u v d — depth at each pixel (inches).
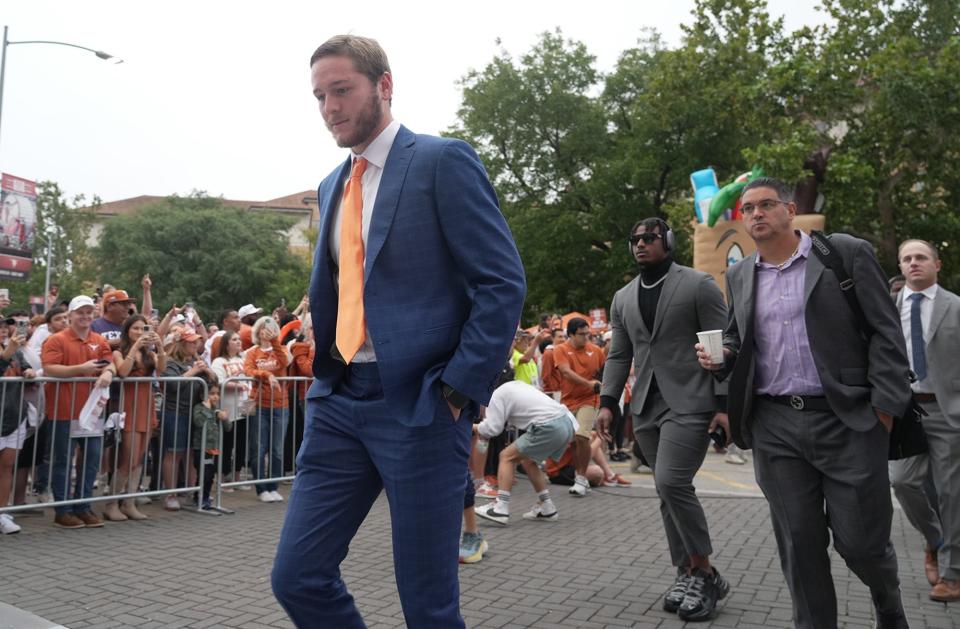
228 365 301.7
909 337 178.1
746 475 385.4
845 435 112.9
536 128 1131.9
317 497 85.7
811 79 720.3
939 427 170.7
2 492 227.5
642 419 165.9
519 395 253.0
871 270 113.4
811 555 116.7
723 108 830.5
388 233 84.6
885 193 789.9
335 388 88.6
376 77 87.1
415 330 82.7
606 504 296.5
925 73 701.3
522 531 242.8
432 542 82.3
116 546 214.5
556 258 1089.4
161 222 1915.6
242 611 155.6
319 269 91.9
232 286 1892.2
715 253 558.3
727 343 128.0
